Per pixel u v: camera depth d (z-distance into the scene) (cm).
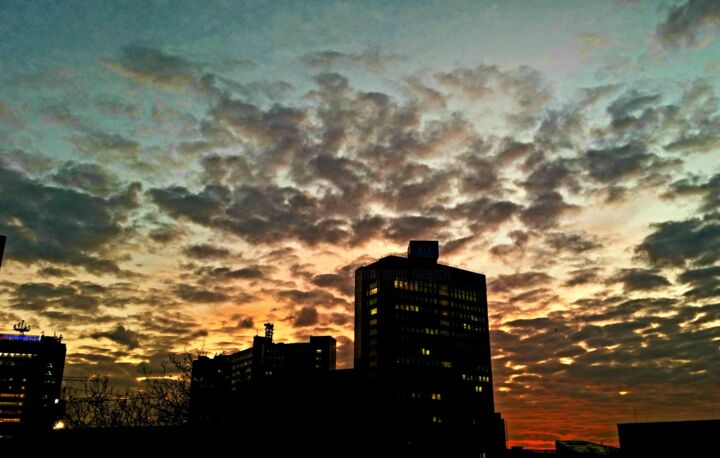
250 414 5081
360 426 5094
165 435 4328
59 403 7819
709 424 10694
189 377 7706
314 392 5350
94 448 4222
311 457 4728
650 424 11400
